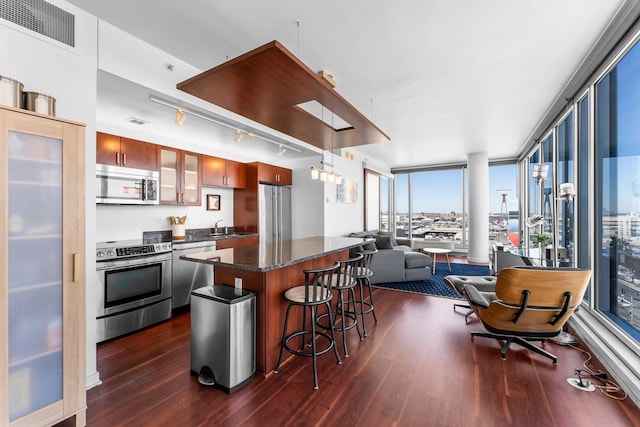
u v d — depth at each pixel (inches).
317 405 69.9
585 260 118.7
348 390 76.1
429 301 154.2
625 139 89.7
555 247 121.6
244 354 79.0
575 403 70.4
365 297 161.6
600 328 98.8
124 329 112.2
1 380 53.1
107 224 134.5
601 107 105.2
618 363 80.0
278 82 83.0
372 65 109.4
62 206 62.2
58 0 72.8
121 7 77.4
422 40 93.6
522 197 258.5
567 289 83.6
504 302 89.6
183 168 157.5
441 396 73.3
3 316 53.6
